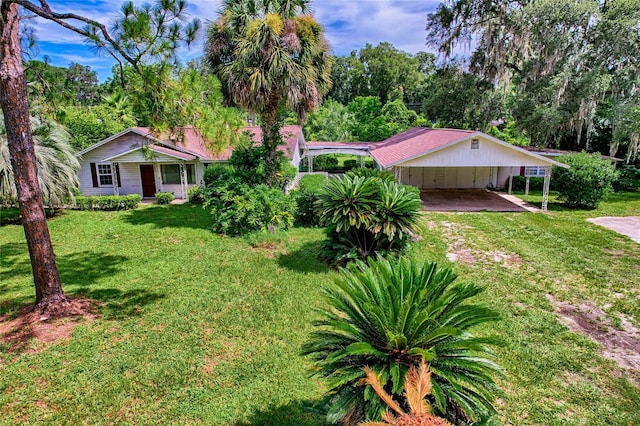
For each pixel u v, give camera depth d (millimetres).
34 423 3990
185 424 3996
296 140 21688
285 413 4152
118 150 18109
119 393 4457
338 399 2846
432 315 2867
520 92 21422
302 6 11969
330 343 3104
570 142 23406
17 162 5828
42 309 6270
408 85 50094
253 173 12867
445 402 2578
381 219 8125
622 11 17891
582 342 5688
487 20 22078
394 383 2529
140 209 15891
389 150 18422
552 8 18672
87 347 5387
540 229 12094
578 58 18875
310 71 11984
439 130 19328
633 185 19906
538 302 7035
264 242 10641
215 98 8203
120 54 6164
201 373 4848
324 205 8555
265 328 5988
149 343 5523
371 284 3168
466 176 20641
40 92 7770
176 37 6305
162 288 7559
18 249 10367
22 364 4973
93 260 9305
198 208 15977
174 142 7930
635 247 10234
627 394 4574
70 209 15828
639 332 6016
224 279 8039
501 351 5445
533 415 4207
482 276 8297
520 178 20406
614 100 19047
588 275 8328
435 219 13477
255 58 11344
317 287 7625
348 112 38875
